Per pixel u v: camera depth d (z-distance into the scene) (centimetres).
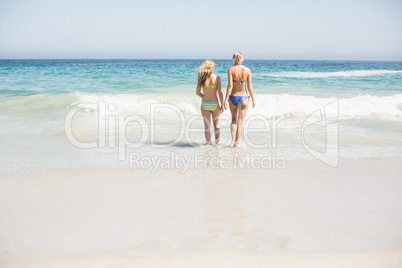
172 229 291
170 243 267
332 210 333
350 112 948
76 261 241
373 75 2447
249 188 395
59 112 950
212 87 621
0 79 1934
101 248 259
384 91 1458
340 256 249
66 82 1741
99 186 399
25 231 287
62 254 251
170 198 362
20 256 247
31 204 344
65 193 375
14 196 365
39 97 1102
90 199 358
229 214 322
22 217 313
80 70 3278
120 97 1100
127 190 386
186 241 270
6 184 402
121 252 253
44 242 269
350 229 292
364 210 333
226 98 623
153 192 380
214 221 307
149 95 1109
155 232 285
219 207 339
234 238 276
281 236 279
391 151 569
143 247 261
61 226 296
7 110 966
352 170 468
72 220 308
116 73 2633
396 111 952
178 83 1703
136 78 2042
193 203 348
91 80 1869
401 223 304
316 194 377
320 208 338
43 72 2797
